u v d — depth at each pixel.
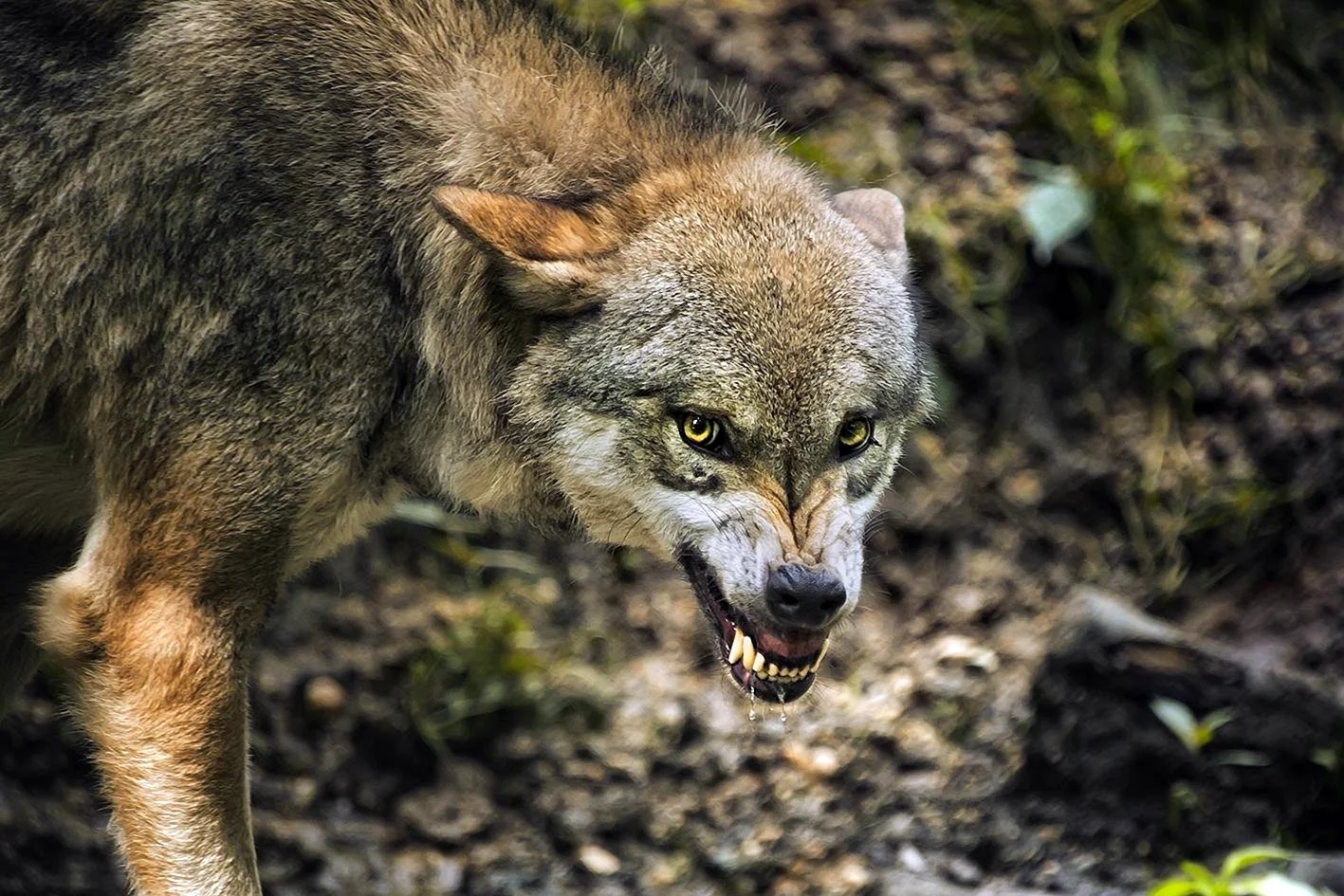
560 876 10.59
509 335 7.91
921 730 11.38
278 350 7.67
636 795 10.91
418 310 7.87
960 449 12.55
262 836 10.38
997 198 13.01
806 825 10.89
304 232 7.69
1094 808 11.16
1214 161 13.64
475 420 7.98
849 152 12.92
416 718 10.98
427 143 7.89
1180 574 12.57
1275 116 13.97
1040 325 12.95
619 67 8.58
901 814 11.02
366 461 7.99
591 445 7.73
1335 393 12.95
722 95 11.02
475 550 11.71
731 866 10.68
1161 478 12.70
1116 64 13.80
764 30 13.24
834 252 7.80
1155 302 13.04
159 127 7.72
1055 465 12.65
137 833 7.66
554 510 8.17
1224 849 11.00
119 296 7.76
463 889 10.44
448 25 8.09
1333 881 10.02
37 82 7.80
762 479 7.55
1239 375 12.99
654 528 7.76
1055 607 12.16
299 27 7.83
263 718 10.77
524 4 8.50
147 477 7.75
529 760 11.00
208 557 7.69
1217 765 11.16
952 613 12.00
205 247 7.67
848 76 13.27
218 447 7.66
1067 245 13.04
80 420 8.03
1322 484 12.74
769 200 7.93
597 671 11.42
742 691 7.73
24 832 9.98
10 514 8.43
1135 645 11.24
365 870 10.42
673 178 7.96
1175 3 14.16
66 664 7.80
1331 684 11.36
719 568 7.53
